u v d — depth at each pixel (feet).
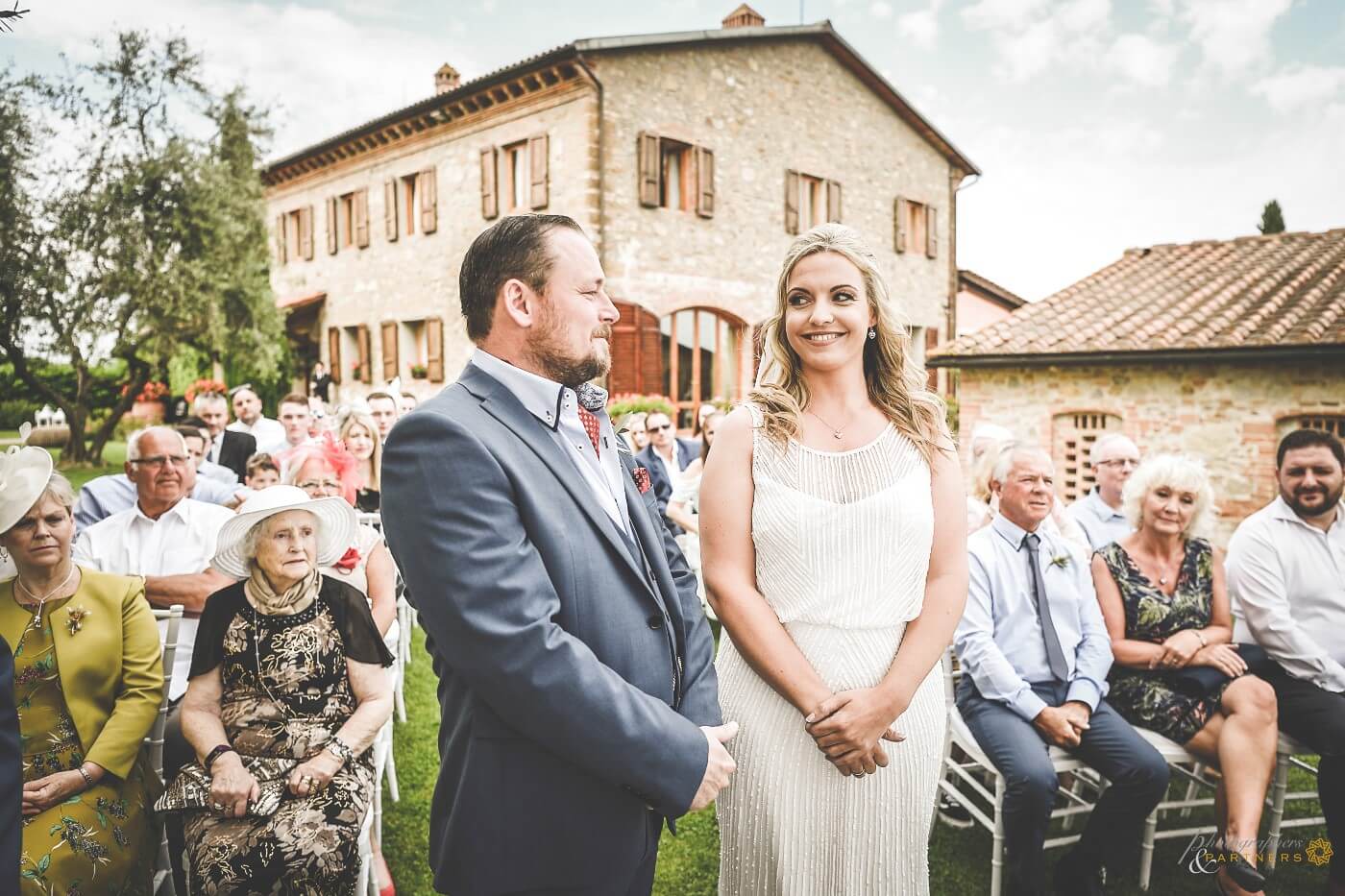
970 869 9.86
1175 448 29.40
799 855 6.16
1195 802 9.71
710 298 44.91
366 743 7.77
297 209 59.41
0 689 3.64
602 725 4.31
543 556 4.58
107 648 7.61
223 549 7.86
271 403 58.03
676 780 4.54
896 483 6.21
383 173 51.39
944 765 10.45
